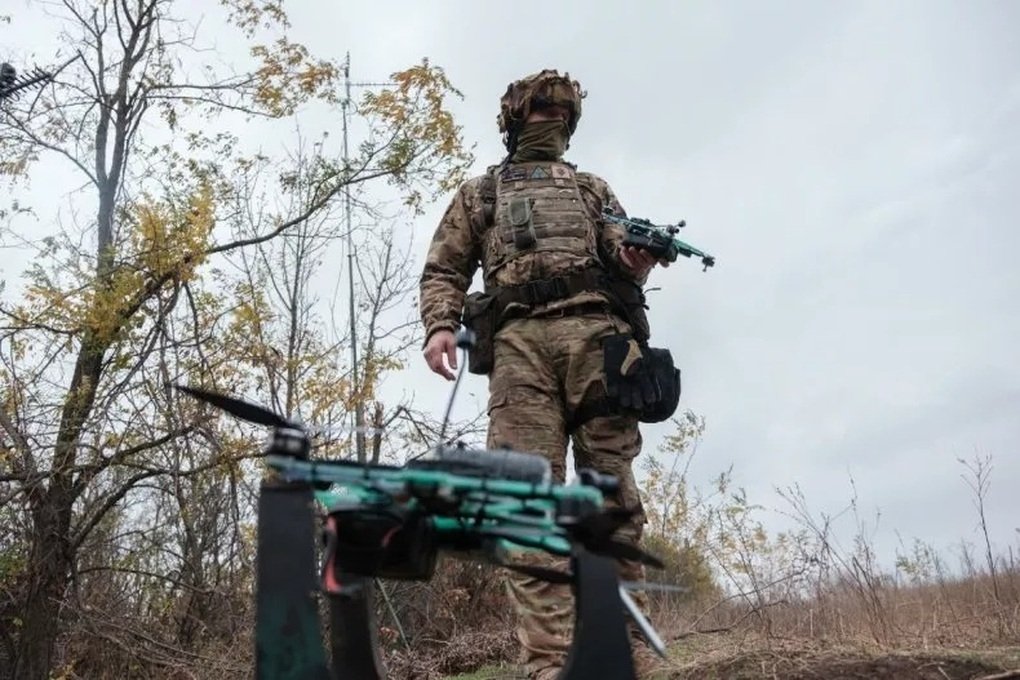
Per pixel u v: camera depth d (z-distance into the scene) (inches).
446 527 75.5
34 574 317.1
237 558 349.7
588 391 133.6
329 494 71.4
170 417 331.6
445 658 280.8
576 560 68.9
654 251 131.5
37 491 322.0
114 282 327.9
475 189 147.7
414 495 67.9
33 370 327.3
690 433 394.6
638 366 131.7
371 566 70.9
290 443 68.7
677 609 261.3
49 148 401.1
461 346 89.0
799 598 206.1
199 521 376.2
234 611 338.6
